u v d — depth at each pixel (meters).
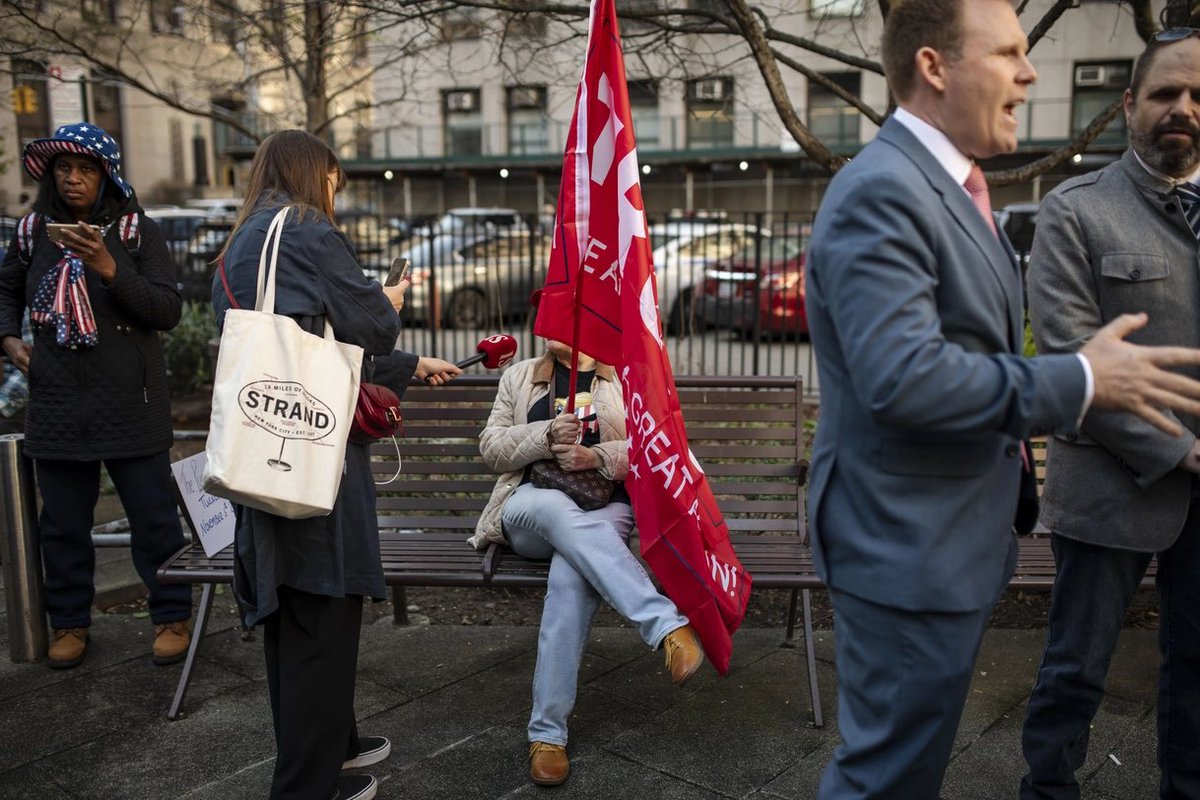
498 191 29.25
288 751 2.52
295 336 2.35
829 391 1.81
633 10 5.62
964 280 1.70
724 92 8.34
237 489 2.24
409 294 10.34
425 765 2.97
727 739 3.11
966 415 1.56
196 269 10.29
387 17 6.19
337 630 2.56
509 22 6.04
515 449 3.24
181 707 3.30
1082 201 2.34
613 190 3.10
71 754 3.05
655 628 2.87
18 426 6.89
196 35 8.72
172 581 3.25
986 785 2.83
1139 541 2.30
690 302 10.02
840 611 1.86
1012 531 2.01
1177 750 2.44
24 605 3.67
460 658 3.71
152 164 34.19
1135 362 1.57
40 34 6.66
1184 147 2.24
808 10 6.44
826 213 1.72
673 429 2.98
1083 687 2.43
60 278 3.47
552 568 3.07
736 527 3.64
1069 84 22.95
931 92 1.76
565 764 2.87
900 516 1.73
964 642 1.76
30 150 3.48
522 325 8.41
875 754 1.83
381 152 28.75
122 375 3.54
